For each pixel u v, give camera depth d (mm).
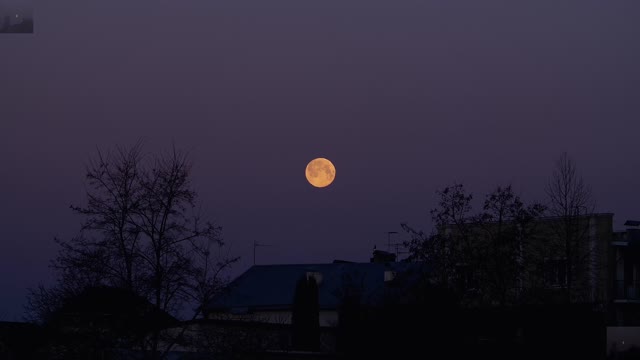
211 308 53531
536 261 53438
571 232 61031
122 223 47938
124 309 47156
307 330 60094
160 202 48188
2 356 47844
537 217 55500
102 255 47375
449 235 51031
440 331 44562
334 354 49094
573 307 47875
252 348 49812
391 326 44875
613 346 48875
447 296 45438
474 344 45188
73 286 47469
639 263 75062
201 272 48219
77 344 46781
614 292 74438
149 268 47781
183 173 49094
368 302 46875
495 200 52062
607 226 75062
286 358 51250
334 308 82250
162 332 47969
